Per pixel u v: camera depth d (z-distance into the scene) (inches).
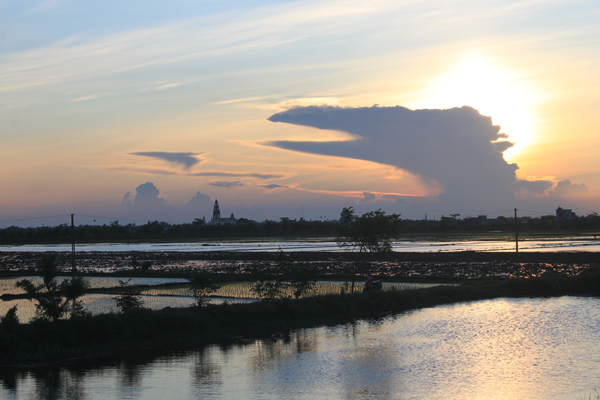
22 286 1563.7
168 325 1720.0
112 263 4817.9
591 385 1224.2
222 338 1731.1
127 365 1403.8
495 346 1600.6
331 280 3164.4
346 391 1182.9
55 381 1256.8
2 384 1231.5
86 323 1583.4
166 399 1122.7
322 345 1636.3
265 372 1341.0
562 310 2224.4
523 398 1136.2
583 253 4581.7
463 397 1144.8
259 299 2368.4
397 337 1740.9
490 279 3125.0
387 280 3127.5
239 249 6747.1
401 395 1155.3
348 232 2495.1
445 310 2258.9
